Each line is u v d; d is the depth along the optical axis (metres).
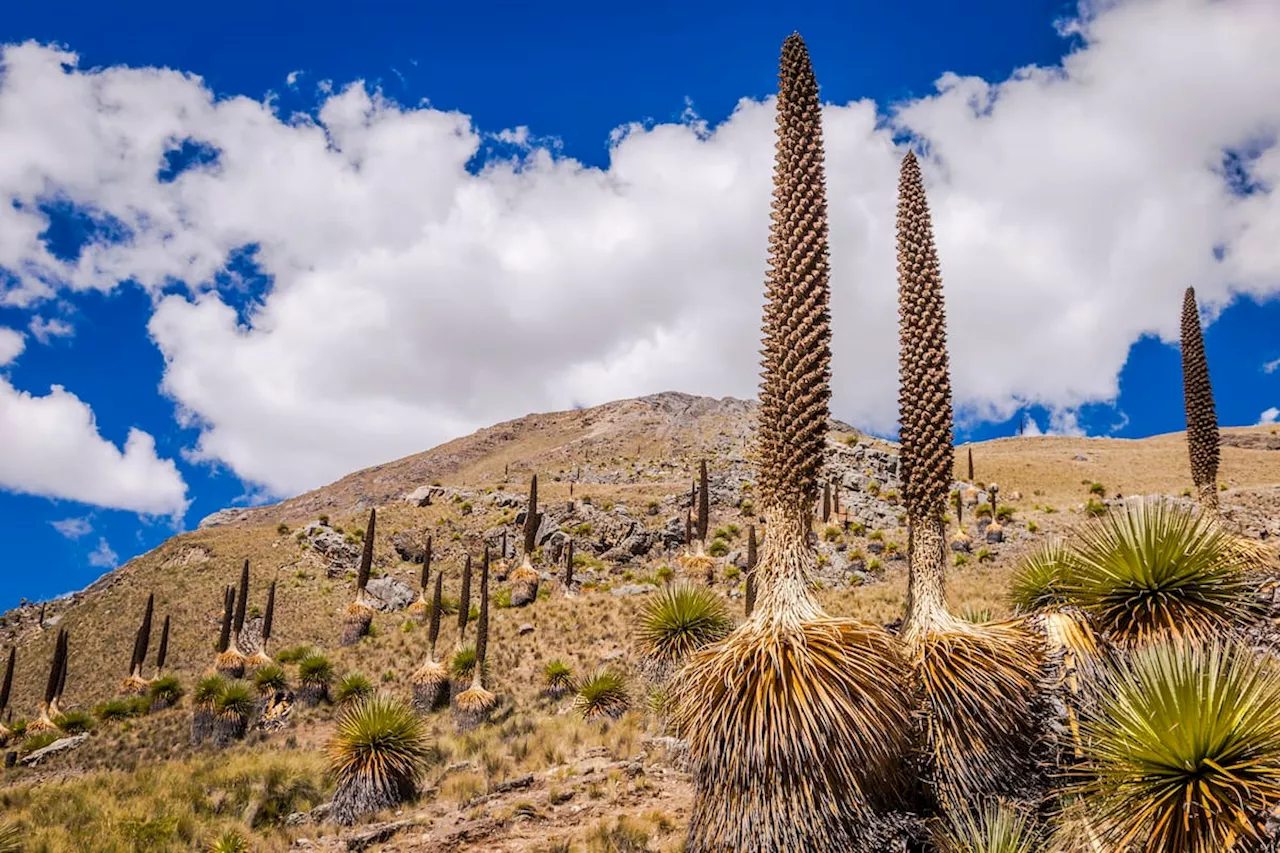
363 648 34.28
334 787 15.39
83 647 51.97
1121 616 6.04
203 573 60.34
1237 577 6.10
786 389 5.80
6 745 30.67
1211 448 7.93
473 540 61.34
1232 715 4.38
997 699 5.59
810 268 5.94
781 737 4.96
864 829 5.00
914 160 6.66
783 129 6.27
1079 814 4.93
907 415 6.31
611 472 122.12
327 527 64.62
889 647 5.52
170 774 17.06
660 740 13.12
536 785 12.38
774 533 5.77
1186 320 8.25
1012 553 36.69
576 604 34.56
